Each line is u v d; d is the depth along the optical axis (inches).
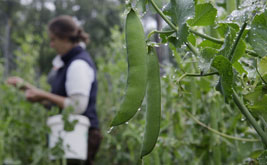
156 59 28.4
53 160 85.0
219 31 32.5
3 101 112.3
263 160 28.2
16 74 143.3
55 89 91.3
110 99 117.3
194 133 62.5
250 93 30.0
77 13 561.6
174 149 64.4
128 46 26.6
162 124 65.7
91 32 498.6
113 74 111.8
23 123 95.7
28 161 101.5
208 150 59.7
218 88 29.2
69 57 90.7
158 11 28.4
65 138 82.8
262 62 29.3
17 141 101.4
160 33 29.0
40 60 426.6
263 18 28.1
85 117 87.4
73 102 85.9
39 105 111.3
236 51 27.8
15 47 336.2
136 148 85.9
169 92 66.0
